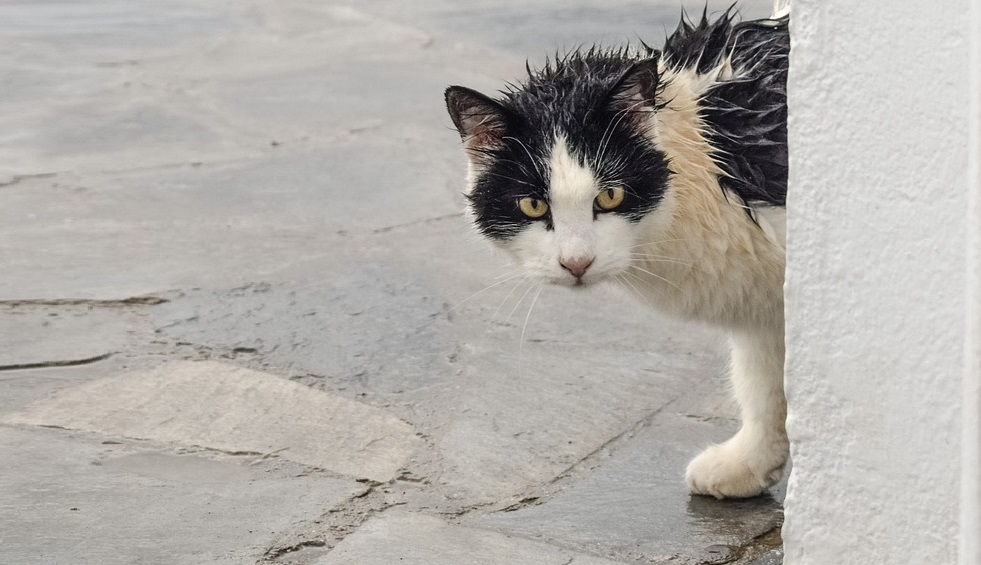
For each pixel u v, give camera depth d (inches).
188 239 62.8
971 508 36.0
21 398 50.8
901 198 36.3
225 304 57.0
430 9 122.3
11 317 56.0
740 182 43.8
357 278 59.0
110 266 60.2
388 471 47.3
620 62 46.6
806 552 38.7
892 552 37.6
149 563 43.6
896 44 36.0
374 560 43.6
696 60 45.6
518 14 114.1
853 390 37.5
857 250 37.0
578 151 44.7
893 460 37.3
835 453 38.0
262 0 135.8
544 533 44.7
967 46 35.3
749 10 85.2
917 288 36.4
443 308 56.7
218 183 70.4
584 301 57.1
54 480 46.6
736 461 46.2
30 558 43.7
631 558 43.8
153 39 113.7
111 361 53.1
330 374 52.4
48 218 65.1
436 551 44.0
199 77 98.0
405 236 62.9
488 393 51.2
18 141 79.4
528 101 45.8
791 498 38.7
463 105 46.0
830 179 37.0
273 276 59.2
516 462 47.8
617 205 44.8
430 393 51.3
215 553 43.9
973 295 35.5
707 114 44.5
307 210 66.0
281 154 76.1
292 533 44.6
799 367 38.1
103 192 68.7
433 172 71.7
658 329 55.0
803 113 37.2
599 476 47.1
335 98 90.0
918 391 36.7
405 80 94.5
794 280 37.8
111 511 45.4
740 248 44.3
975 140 35.2
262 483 46.7
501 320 55.9
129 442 48.5
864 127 36.5
